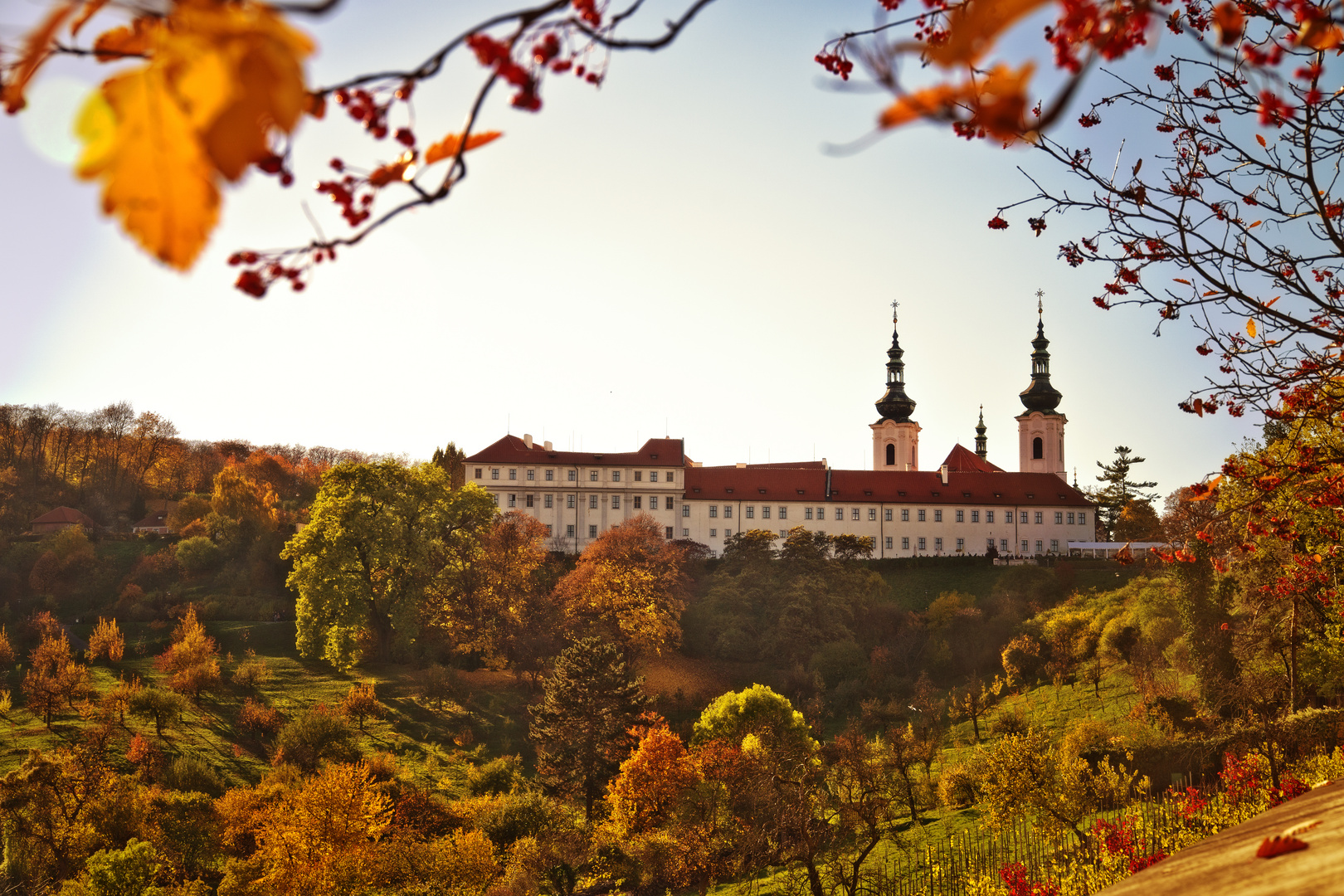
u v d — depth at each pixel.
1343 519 13.70
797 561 96.31
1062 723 61.72
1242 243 8.89
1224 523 11.45
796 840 34.41
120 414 153.38
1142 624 70.06
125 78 1.20
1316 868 2.05
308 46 1.23
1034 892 25.42
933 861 36.31
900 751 50.62
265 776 55.16
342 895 37.84
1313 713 28.20
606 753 56.06
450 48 2.28
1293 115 7.15
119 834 43.84
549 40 2.35
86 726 63.91
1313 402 9.90
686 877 42.28
